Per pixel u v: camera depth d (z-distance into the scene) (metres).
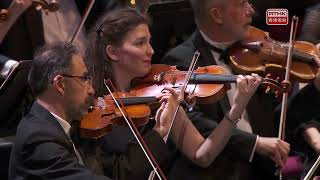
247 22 9.24
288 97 10.41
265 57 9.49
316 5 12.01
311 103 10.10
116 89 8.81
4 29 9.77
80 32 11.51
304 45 10.17
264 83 8.63
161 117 8.02
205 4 9.12
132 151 7.84
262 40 9.73
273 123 9.54
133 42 8.64
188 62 9.22
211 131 8.76
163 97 8.21
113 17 8.73
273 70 9.52
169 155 8.59
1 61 9.59
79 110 7.62
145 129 8.41
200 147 8.53
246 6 9.20
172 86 8.82
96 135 8.00
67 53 7.53
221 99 8.95
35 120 7.30
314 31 11.38
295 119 10.16
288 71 9.18
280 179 8.92
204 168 8.70
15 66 8.95
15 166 7.21
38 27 11.28
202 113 8.90
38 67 7.49
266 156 8.82
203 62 9.20
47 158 6.99
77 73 7.54
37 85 7.48
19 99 9.41
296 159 10.23
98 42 8.76
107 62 8.76
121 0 11.24
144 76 9.02
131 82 8.98
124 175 7.77
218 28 9.17
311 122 10.13
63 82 7.45
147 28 8.78
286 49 9.69
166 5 10.80
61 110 7.51
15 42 11.09
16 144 7.25
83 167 7.06
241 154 8.70
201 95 8.58
